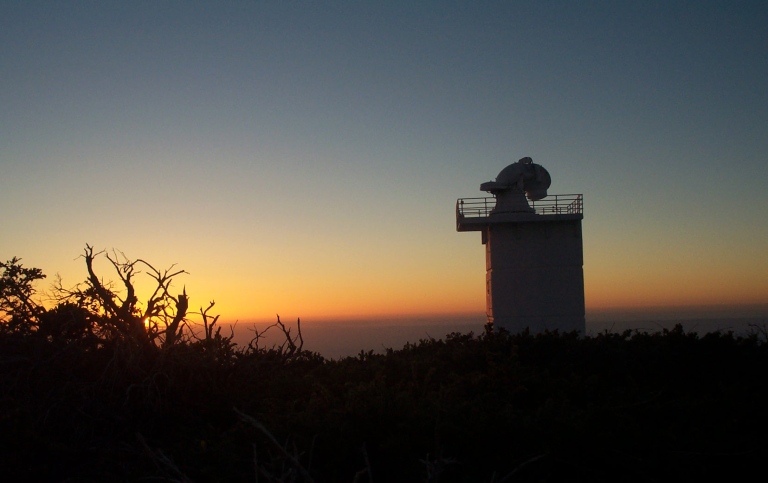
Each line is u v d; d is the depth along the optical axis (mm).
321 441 6902
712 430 7598
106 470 7617
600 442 6809
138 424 8766
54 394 8781
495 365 10086
